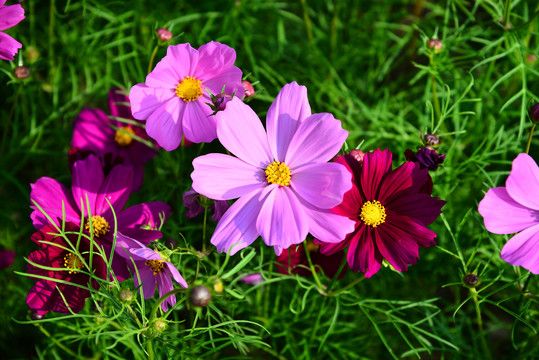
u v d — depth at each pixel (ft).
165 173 2.10
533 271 1.61
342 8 2.71
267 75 2.37
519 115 2.26
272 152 1.65
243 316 2.13
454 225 2.21
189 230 2.07
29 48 2.34
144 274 1.69
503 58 2.31
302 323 2.17
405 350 2.23
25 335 2.21
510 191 1.62
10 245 2.27
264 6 2.53
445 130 2.21
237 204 1.62
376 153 1.63
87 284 1.68
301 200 1.61
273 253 1.97
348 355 2.16
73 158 1.80
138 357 1.92
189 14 2.51
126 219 1.77
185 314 2.05
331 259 1.85
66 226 1.71
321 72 2.59
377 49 2.66
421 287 2.30
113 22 2.39
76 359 2.08
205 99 1.79
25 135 2.36
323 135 1.62
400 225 1.62
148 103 1.77
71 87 2.49
